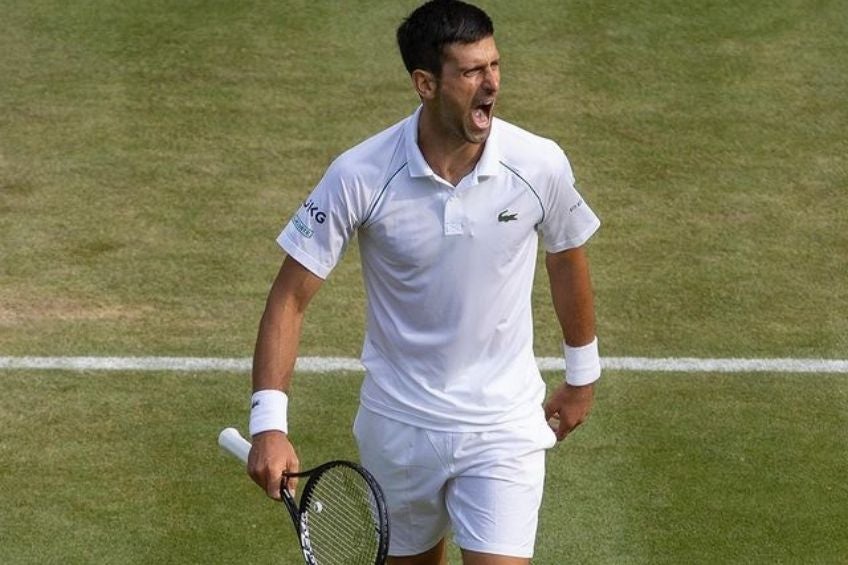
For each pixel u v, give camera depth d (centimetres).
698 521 2297
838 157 3466
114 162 3412
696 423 2559
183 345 2788
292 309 1714
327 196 1661
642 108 3628
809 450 2491
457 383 1734
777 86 3712
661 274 3034
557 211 1714
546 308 2933
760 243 3150
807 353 2781
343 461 1625
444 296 1684
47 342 2789
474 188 1641
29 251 3089
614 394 2641
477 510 1747
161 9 3997
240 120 3569
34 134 3512
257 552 2216
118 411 2584
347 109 3612
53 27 3919
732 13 3988
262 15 3962
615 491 2367
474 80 1577
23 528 2267
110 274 3014
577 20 3944
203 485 2381
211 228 3178
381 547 1580
